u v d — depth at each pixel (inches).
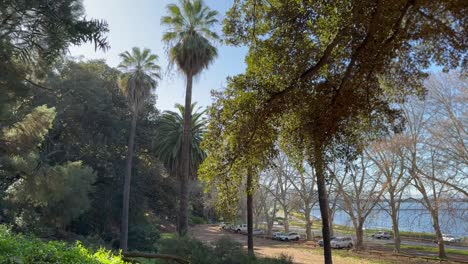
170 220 1859.0
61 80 1327.5
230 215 392.5
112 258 215.8
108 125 1513.3
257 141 356.2
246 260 574.9
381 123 354.6
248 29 369.1
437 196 1299.2
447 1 265.0
